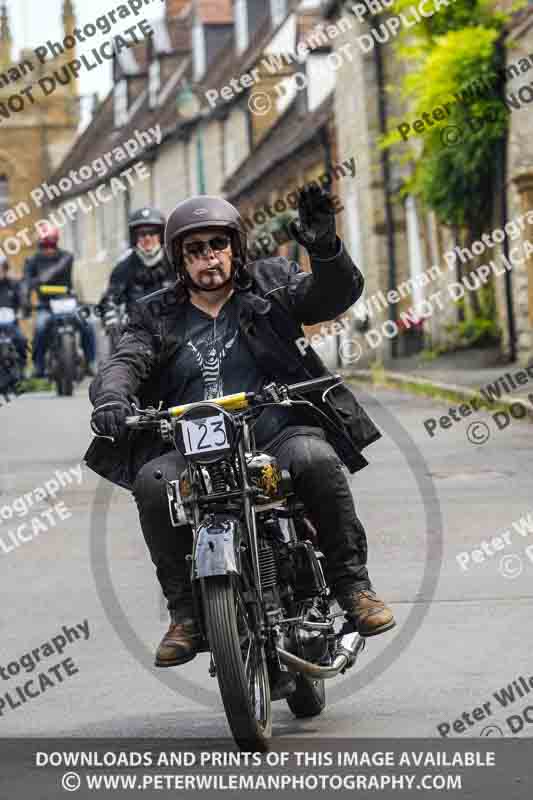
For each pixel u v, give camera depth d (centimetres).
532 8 4878
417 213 7150
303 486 1249
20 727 1320
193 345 1293
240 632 1189
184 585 1259
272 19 10531
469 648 1508
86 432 3941
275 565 1229
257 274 1294
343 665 1257
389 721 1273
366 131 7631
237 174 10881
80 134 17138
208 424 1176
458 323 6203
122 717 1344
